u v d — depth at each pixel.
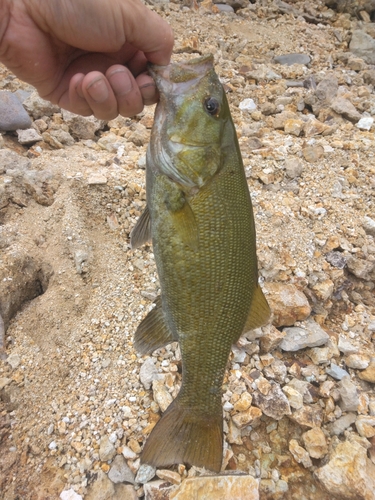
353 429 0.42
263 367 0.45
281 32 1.15
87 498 0.36
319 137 0.75
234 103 0.85
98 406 0.41
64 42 0.33
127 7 0.31
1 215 0.54
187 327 0.31
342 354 0.48
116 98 0.32
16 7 0.31
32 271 0.51
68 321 0.47
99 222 0.55
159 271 0.31
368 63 1.11
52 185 0.56
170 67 0.31
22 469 0.38
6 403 0.42
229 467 0.39
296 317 0.48
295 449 0.40
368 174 0.67
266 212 0.58
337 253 0.56
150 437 0.33
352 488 0.37
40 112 0.71
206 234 0.30
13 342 0.46
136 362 0.44
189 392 0.33
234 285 0.31
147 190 0.31
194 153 0.30
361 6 1.30
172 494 0.36
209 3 1.19
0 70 0.81
